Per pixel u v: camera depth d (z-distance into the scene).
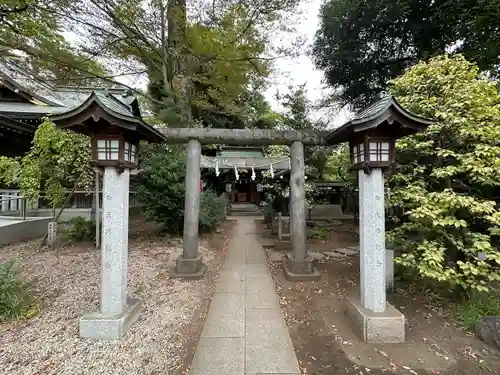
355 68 7.81
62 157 5.31
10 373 2.00
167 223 6.89
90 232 6.15
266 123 14.98
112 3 6.46
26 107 9.38
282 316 3.01
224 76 9.00
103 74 7.96
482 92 3.24
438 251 2.89
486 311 2.85
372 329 2.53
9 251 5.45
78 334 2.51
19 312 2.81
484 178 2.97
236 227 9.91
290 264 4.41
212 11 7.29
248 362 2.20
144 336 2.53
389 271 3.68
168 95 9.17
